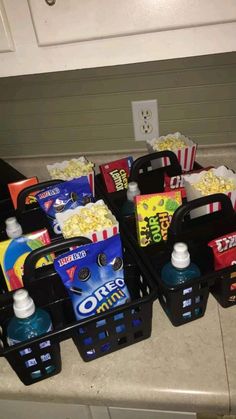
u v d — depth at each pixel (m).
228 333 0.69
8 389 0.64
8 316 0.67
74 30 0.66
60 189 0.84
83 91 1.01
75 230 0.73
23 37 0.68
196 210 0.83
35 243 0.74
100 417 0.70
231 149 1.06
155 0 0.63
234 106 0.99
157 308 0.76
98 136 1.08
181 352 0.66
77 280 0.63
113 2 0.63
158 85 0.98
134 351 0.67
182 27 0.66
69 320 0.72
